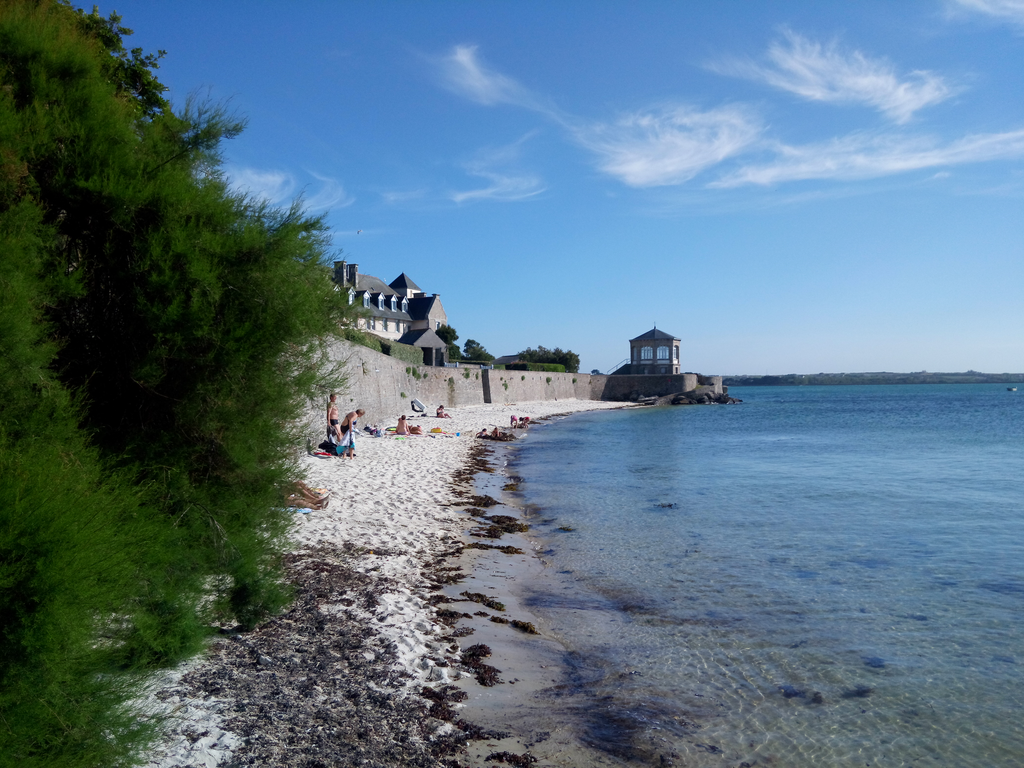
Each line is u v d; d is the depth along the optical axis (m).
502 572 10.48
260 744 4.52
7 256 4.46
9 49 5.30
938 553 12.14
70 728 3.41
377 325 71.56
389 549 10.84
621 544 12.74
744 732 5.62
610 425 52.88
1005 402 100.75
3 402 4.27
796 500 18.14
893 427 50.91
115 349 5.45
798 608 8.97
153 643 4.83
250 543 6.21
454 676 6.37
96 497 3.87
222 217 5.91
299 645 6.44
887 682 6.66
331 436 21.64
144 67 16.06
